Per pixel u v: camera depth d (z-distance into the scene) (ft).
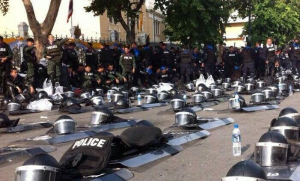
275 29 140.36
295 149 18.53
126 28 86.17
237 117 35.22
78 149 18.25
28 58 55.72
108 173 18.04
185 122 28.25
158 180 18.40
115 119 32.17
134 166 19.79
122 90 56.90
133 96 57.47
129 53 65.87
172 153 22.74
